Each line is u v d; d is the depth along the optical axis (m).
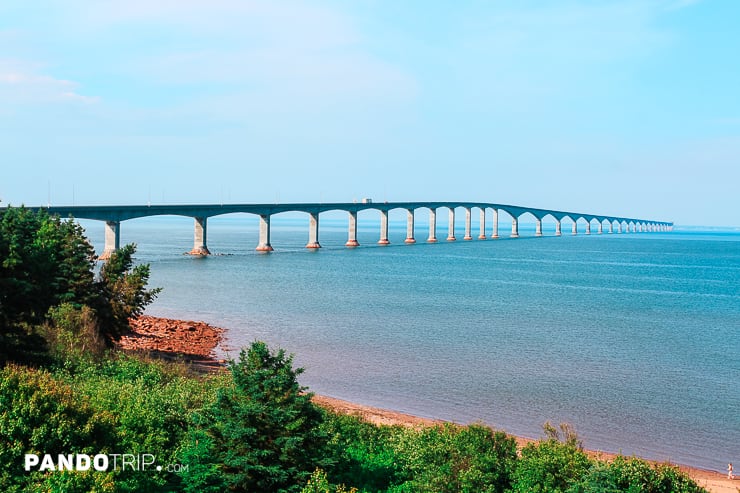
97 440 22.31
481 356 61.19
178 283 119.31
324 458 23.73
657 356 62.78
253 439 22.08
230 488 21.66
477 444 25.88
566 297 113.06
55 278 47.50
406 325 78.81
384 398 46.34
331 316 84.88
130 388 30.45
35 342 37.78
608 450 36.66
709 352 65.38
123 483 20.94
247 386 23.05
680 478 23.80
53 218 54.06
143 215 161.88
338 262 177.75
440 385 50.16
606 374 54.69
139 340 61.06
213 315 83.75
